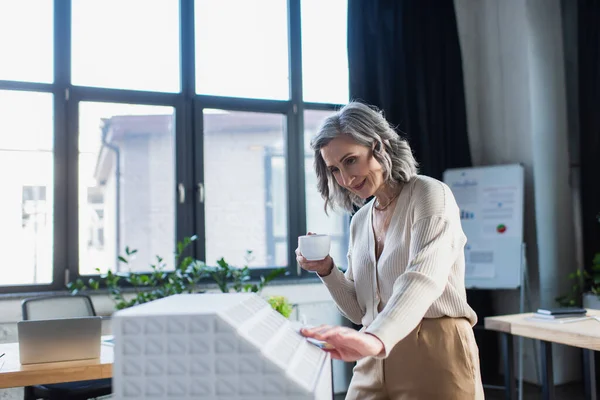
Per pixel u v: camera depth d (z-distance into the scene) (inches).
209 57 161.0
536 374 165.2
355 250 56.8
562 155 159.6
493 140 178.5
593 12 160.9
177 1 158.1
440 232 45.8
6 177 142.3
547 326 93.2
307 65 170.7
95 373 70.0
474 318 51.9
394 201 52.9
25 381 67.5
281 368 23.5
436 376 49.1
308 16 171.9
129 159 158.9
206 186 163.5
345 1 175.0
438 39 174.9
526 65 167.5
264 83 166.4
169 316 24.0
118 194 157.0
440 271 42.9
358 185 50.9
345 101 173.2
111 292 135.5
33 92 144.6
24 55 144.2
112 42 151.9
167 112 157.1
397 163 51.4
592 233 160.2
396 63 168.6
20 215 142.7
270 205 175.6
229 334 23.8
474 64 183.3
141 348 24.0
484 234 164.4
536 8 161.6
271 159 175.0
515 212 161.2
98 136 150.5
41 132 145.1
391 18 169.0
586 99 161.5
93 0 150.8
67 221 145.3
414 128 169.3
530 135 166.1
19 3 144.3
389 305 39.8
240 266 167.2
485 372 171.6
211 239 166.7
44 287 141.3
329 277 55.5
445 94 175.0
